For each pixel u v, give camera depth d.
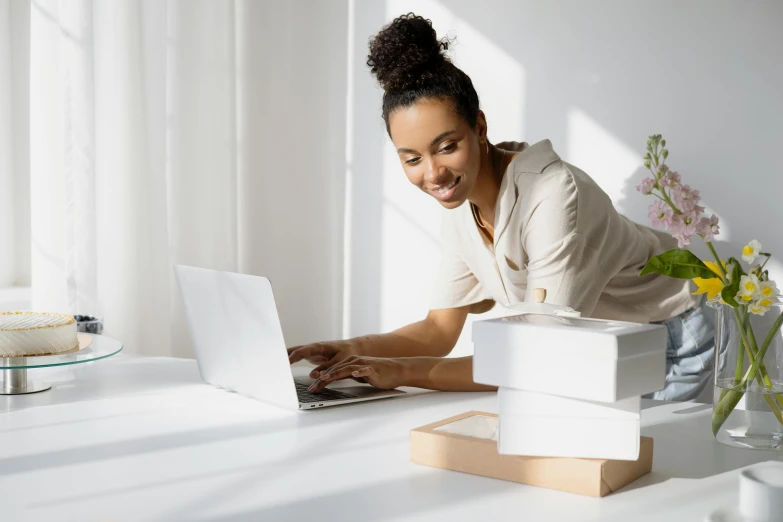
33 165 2.79
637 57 2.81
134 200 2.87
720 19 2.68
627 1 2.81
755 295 1.16
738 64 2.67
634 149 2.84
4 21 3.34
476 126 1.54
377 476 1.09
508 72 3.02
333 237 3.40
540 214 1.47
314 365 1.91
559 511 0.97
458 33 3.10
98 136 2.80
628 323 1.08
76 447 1.21
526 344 1.03
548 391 1.02
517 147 1.70
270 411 1.43
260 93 3.36
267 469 1.12
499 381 1.05
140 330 2.90
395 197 3.28
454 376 1.56
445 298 1.89
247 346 1.46
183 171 3.06
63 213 2.76
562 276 1.46
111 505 0.98
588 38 2.88
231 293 1.46
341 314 3.42
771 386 1.19
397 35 1.45
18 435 1.28
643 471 1.09
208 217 3.13
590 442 1.03
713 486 1.05
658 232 1.98
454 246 1.85
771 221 2.65
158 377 1.69
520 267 1.58
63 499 1.00
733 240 2.70
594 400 0.99
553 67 2.95
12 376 1.54
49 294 2.78
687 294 1.84
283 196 3.43
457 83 1.45
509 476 1.07
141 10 2.86
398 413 1.41
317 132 3.39
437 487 1.05
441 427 1.17
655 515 0.96
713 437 1.27
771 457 1.17
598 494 1.01
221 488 1.04
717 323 1.23
